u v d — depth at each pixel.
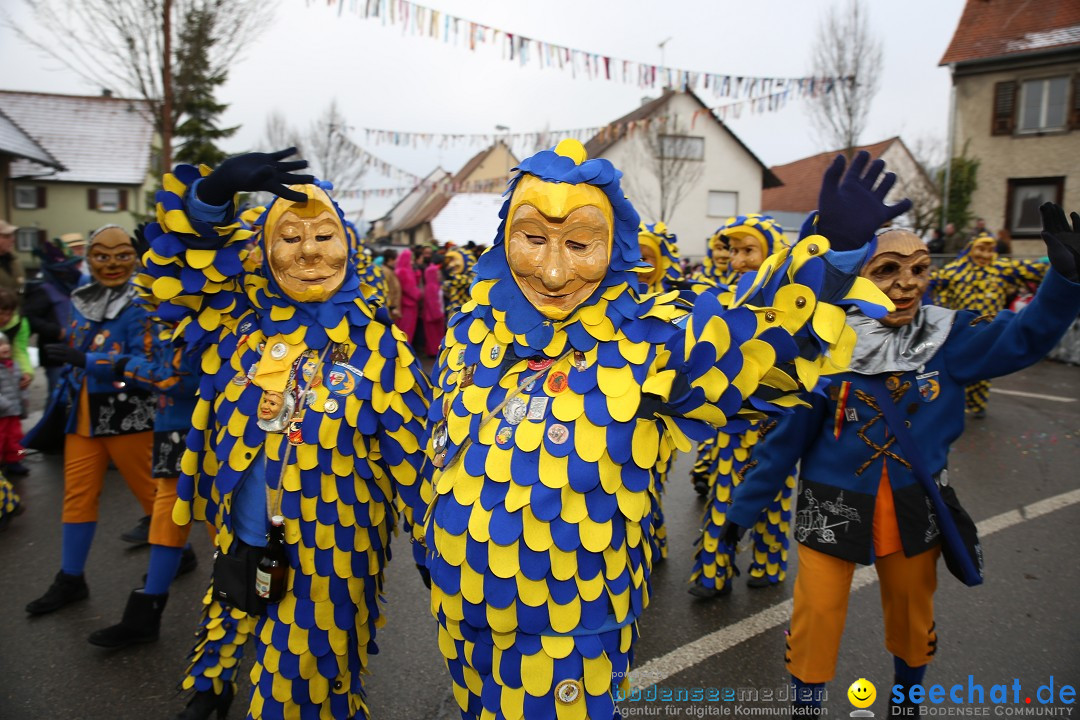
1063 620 3.48
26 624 3.53
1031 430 7.29
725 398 1.64
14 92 26.25
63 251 6.02
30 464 6.33
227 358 2.39
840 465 2.49
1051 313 2.18
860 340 2.49
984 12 18.03
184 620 3.58
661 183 20.30
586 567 1.81
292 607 2.31
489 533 1.81
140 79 9.56
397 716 2.85
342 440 2.33
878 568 2.57
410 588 3.97
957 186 17.66
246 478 2.32
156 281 2.30
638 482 1.84
